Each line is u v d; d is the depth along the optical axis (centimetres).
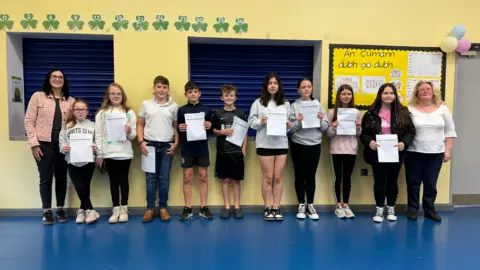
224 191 333
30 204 335
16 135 341
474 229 302
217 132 318
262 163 318
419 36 352
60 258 238
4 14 323
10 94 331
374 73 349
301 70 377
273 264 230
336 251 252
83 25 329
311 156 319
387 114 316
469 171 383
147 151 314
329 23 345
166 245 261
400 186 358
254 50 372
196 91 315
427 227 307
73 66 357
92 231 292
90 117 361
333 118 323
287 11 342
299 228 302
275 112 306
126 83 333
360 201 357
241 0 338
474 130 380
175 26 334
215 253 247
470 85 374
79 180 306
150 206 322
